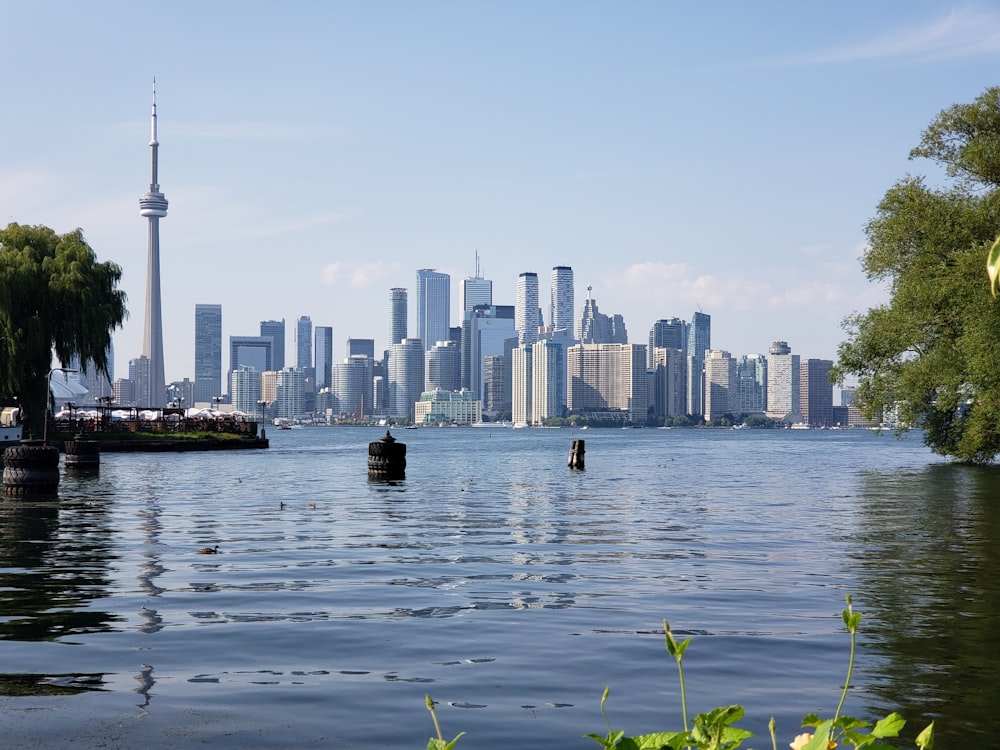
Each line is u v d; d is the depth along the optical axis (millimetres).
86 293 75688
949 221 51250
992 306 45562
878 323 56312
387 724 9156
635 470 71062
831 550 22953
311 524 29391
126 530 27406
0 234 80250
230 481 52469
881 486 48562
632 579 18359
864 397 58781
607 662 11664
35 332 73062
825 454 114688
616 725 9141
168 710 9578
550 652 12188
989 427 55938
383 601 15898
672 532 27250
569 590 17062
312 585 17562
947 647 12367
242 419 123812
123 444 93750
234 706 9727
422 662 11656
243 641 12789
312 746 8508
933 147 54094
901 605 15469
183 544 24047
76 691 10289
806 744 4652
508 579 18359
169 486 47750
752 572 19281
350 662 11656
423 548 23406
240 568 19797
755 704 9836
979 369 47031
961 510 34344
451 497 41625
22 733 8812
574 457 73188
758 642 12758
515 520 30891
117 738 8688
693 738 4902
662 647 12461
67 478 54156
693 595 16500
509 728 9070
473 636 13141
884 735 4730
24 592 16703
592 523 30016
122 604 15555
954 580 18156
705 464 83062
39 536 25781
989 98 52688
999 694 10078
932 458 97562
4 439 72750
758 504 37688
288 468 68438
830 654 12023
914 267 53188
